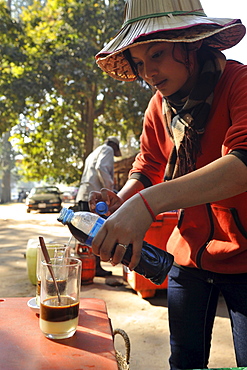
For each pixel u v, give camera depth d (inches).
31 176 827.4
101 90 724.7
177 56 56.3
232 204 58.4
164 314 146.3
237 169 44.5
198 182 44.8
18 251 290.8
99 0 714.2
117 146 215.3
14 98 671.1
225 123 58.8
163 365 106.3
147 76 58.0
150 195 44.2
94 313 54.1
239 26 60.0
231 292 62.1
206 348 69.2
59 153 789.9
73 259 50.3
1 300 59.7
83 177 201.8
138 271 50.1
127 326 134.6
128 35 56.3
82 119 780.0
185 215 65.3
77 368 38.1
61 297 45.3
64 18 717.3
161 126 71.7
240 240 59.5
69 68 657.0
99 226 49.0
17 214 672.4
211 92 57.8
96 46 715.4
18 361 39.3
